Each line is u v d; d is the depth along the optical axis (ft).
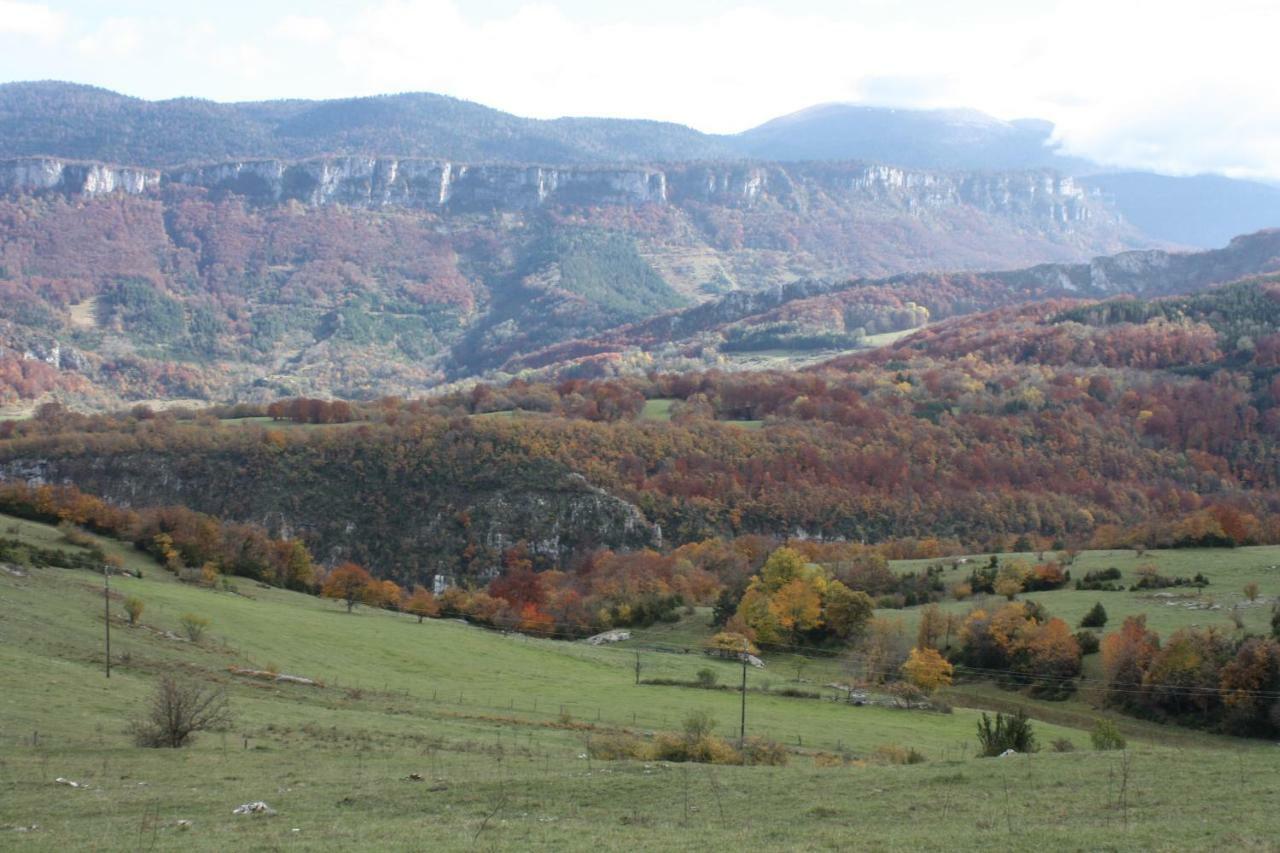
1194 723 309.22
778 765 191.83
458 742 205.98
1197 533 492.54
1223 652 314.14
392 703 257.75
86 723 196.85
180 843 120.88
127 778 160.45
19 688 212.43
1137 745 214.48
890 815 138.51
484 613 492.13
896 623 386.52
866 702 314.14
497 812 141.28
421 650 342.23
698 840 123.65
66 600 310.86
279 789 153.99
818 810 141.28
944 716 301.84
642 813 140.87
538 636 464.65
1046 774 160.15
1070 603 401.49
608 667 350.23
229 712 218.59
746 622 409.08
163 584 404.98
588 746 206.80
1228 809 136.05
